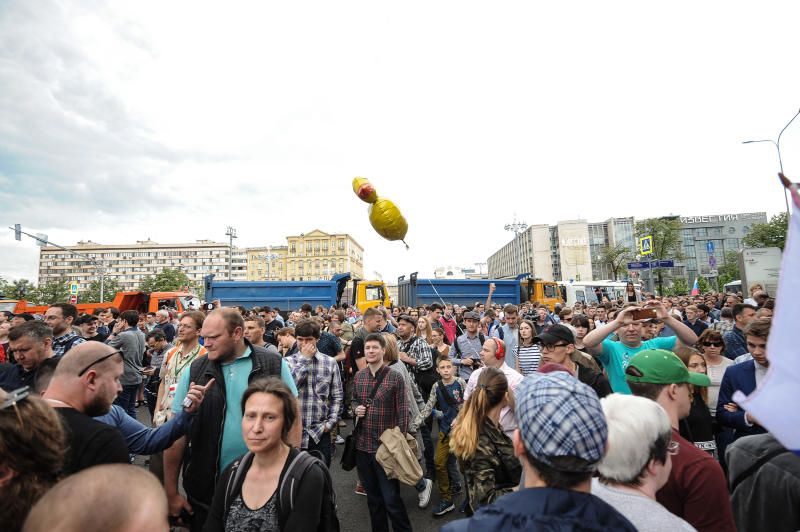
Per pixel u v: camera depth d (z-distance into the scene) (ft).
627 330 13.11
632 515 4.58
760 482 6.47
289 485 6.57
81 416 6.47
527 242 307.58
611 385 13.21
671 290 170.60
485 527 3.85
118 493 3.04
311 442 12.61
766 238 131.34
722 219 316.60
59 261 448.24
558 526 3.61
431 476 16.84
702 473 5.87
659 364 7.08
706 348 13.47
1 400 4.49
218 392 9.19
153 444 8.07
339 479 17.58
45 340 11.75
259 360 9.78
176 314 40.52
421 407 17.01
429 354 19.69
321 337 22.26
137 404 29.99
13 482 4.34
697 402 10.36
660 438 5.10
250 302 58.85
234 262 447.83
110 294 253.85
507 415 9.50
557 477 3.99
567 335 11.71
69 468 5.91
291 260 333.62
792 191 3.80
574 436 3.89
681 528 4.43
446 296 61.21
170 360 13.94
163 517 3.19
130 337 21.40
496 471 8.73
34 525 2.93
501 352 12.94
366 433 12.50
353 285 62.23
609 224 281.95
